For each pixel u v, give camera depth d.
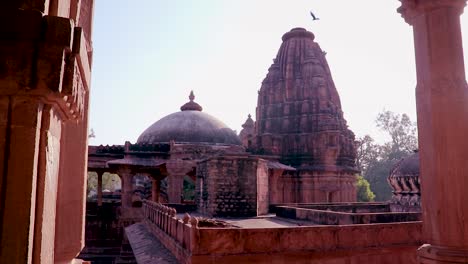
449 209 5.11
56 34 2.42
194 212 26.23
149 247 16.66
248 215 22.73
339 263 12.03
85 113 4.29
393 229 13.26
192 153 32.91
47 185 2.56
